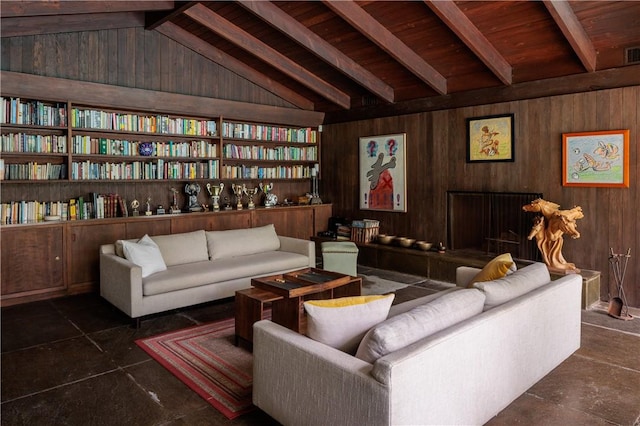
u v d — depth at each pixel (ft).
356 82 20.18
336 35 17.61
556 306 9.53
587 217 15.48
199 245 15.93
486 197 18.38
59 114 16.47
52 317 13.67
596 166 15.11
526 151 16.92
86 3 13.99
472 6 14.32
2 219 15.49
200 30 19.17
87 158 17.89
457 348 6.72
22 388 9.14
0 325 12.94
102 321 13.32
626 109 14.42
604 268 15.15
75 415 8.13
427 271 18.69
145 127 18.69
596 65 14.88
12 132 16.06
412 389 5.95
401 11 15.42
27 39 15.71
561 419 7.92
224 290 14.62
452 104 18.95
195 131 20.26
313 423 6.73
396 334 6.31
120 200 17.93
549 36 14.87
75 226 16.26
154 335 12.11
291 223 23.06
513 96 17.03
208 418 8.02
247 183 23.02
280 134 23.43
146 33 18.69
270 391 7.52
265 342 7.57
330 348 6.79
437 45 16.97
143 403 8.54
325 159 24.99
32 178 16.01
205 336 12.03
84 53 17.10
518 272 9.69
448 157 19.39
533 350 8.76
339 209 24.36
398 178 21.29
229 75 21.29
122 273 12.98
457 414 6.81
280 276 12.73
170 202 20.39
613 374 9.68
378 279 18.52
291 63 20.49
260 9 15.69
